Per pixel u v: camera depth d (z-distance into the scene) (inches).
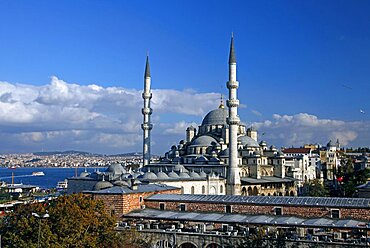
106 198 4471.0
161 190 5034.5
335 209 3878.0
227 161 7869.1
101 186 5423.2
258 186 7800.2
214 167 7682.1
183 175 6948.8
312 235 3607.3
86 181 6722.4
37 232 3437.5
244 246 3646.7
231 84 7057.1
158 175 6604.3
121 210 4404.5
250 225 3895.2
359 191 5516.7
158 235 3951.8
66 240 3474.4
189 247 3875.5
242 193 7500.0
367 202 3922.2
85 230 3629.4
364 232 3518.7
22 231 3476.9
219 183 7372.1
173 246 3890.3
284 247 3523.6
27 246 3344.0
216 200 4399.6
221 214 4252.0
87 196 4279.0
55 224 3553.2
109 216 4015.8
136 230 4003.4
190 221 4126.5
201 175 7293.3
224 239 3735.2
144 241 3954.2
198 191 6973.4
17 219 3651.6
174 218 4180.6
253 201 4242.1
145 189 4857.3
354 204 3875.5
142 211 4510.3
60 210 3607.3
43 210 3659.0
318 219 3870.6
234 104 7052.2
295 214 4018.2
